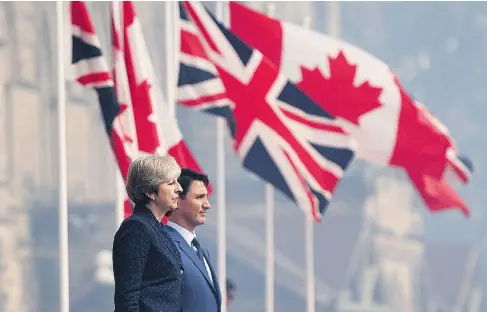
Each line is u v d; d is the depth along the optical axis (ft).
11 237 330.34
